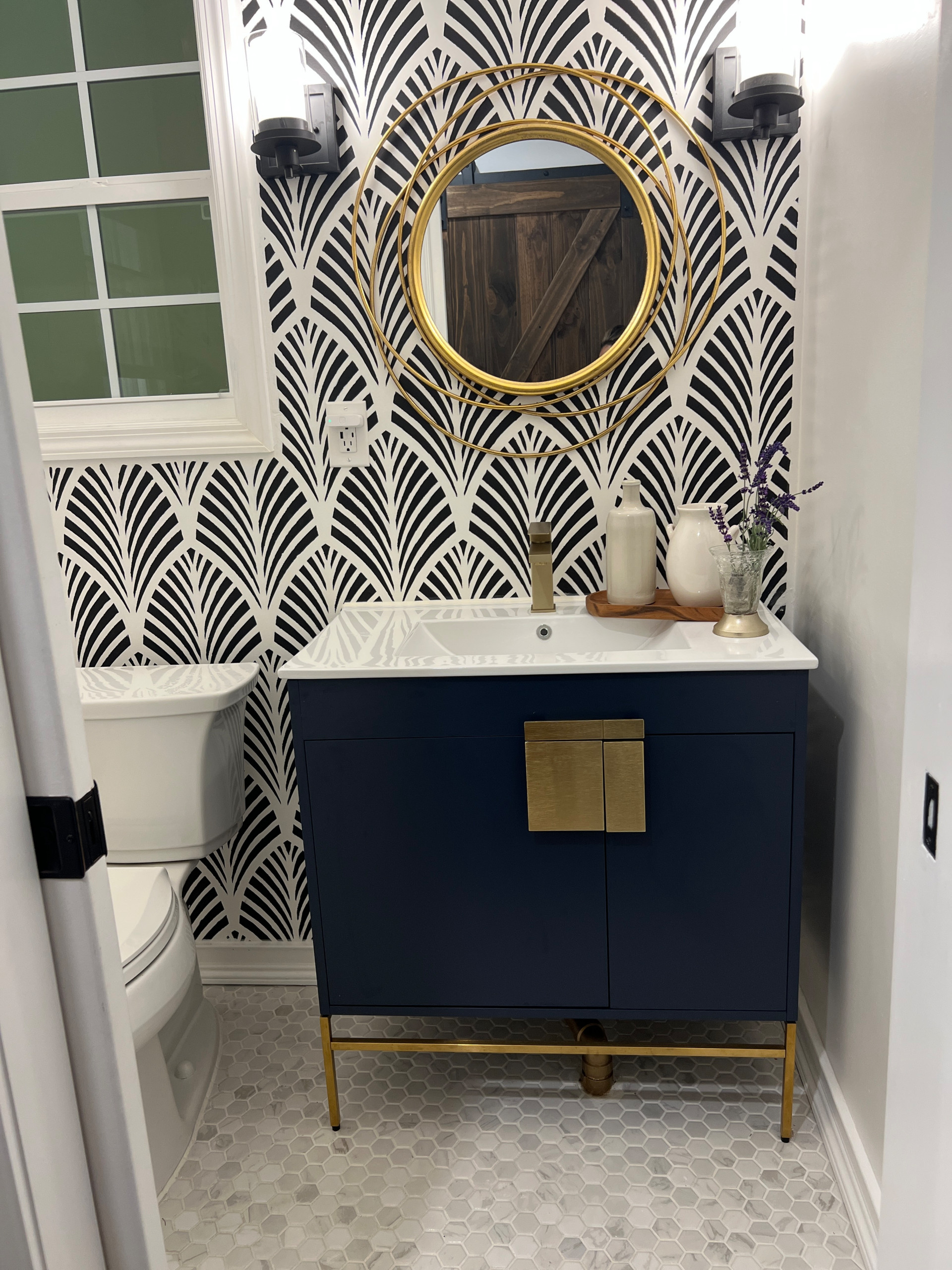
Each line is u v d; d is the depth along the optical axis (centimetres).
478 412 182
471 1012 158
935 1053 72
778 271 171
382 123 172
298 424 186
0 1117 69
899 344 122
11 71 181
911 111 116
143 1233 81
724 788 144
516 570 189
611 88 167
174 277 186
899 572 123
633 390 179
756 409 177
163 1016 138
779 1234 138
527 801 146
